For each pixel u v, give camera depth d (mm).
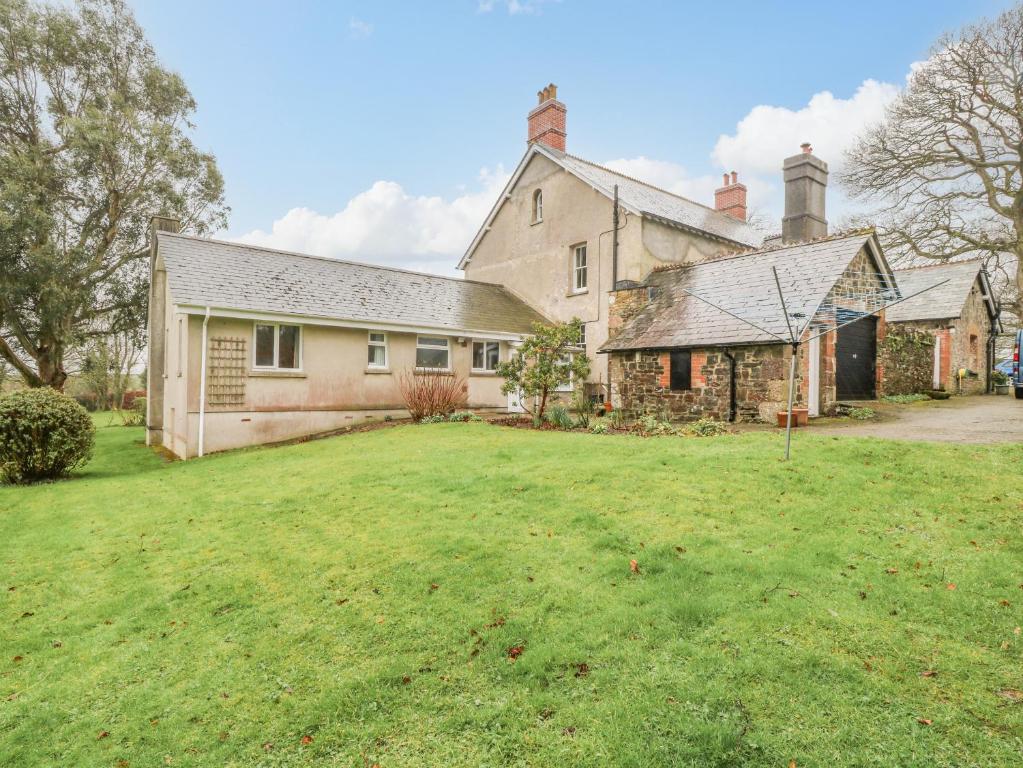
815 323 11492
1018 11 20656
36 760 2896
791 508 5535
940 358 19297
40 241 21547
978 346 21641
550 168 21562
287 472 9008
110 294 24016
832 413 12562
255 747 2875
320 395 15148
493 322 18844
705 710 2822
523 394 14859
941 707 2770
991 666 3082
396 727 2924
